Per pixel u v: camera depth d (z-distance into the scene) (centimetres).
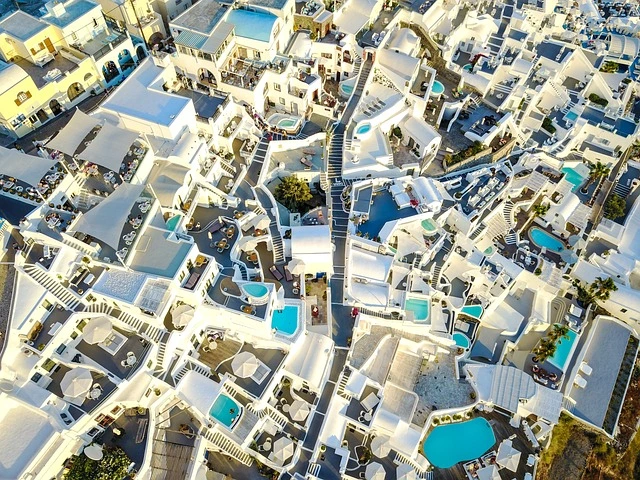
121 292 4994
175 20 6781
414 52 8088
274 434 5228
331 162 6981
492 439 5756
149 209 5416
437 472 5503
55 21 6319
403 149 7506
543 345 6462
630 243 7788
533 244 7431
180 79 6862
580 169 8494
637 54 10294
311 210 6550
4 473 4322
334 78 7906
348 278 5953
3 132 5972
